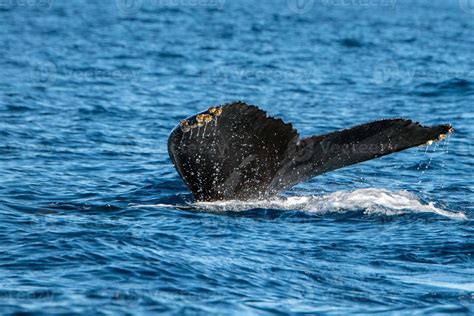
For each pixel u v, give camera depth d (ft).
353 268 127.54
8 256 126.31
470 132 262.26
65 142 234.38
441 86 356.79
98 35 570.87
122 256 127.13
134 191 177.47
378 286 120.16
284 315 107.24
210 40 558.15
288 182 157.48
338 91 353.31
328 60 470.80
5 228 140.97
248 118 151.23
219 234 142.00
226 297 112.88
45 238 135.13
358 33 643.45
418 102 326.24
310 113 299.17
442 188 185.47
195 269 123.24
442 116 294.66
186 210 156.76
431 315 108.17
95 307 106.01
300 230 146.20
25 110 284.61
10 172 192.03
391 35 633.61
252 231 144.56
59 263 123.65
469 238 142.31
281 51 508.12
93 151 223.51
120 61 441.68
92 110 291.17
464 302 114.21
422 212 158.51
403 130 149.89
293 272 124.57
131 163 209.36
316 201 163.43
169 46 516.73
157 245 134.21
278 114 295.48
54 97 315.58
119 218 151.33
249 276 121.80
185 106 310.65
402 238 142.31
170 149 153.99
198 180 157.99
